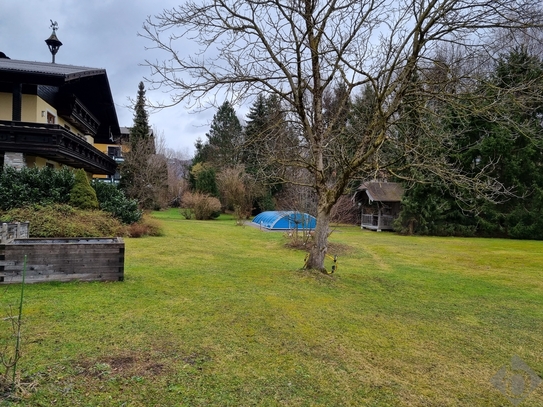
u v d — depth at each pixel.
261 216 23.41
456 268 10.38
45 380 2.89
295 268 8.75
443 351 4.13
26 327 3.99
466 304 6.35
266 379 3.20
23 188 12.09
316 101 7.43
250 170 15.76
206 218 27.86
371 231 23.55
